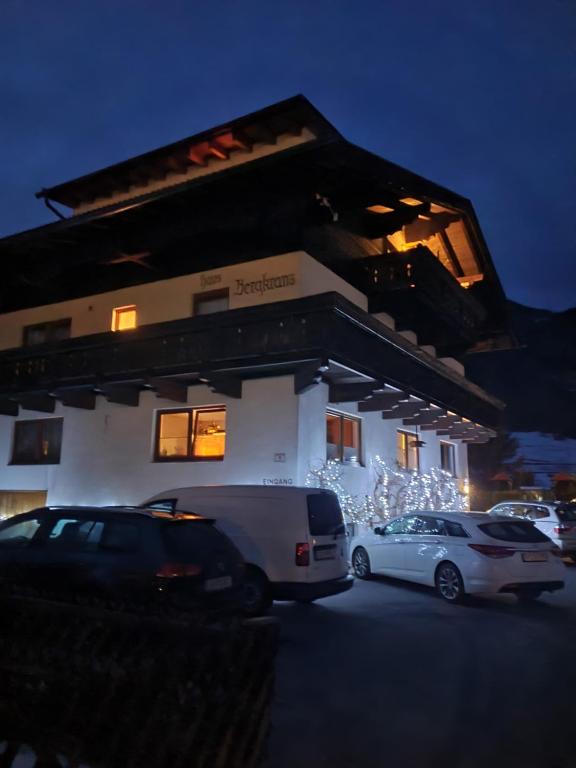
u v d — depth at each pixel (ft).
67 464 53.93
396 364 49.65
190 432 49.11
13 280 62.90
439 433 72.54
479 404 71.26
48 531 24.58
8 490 56.90
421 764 14.28
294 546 30.25
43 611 11.72
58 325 58.95
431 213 64.28
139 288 53.72
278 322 41.37
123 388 50.31
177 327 45.34
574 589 40.34
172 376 46.24
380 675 21.01
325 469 45.57
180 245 52.80
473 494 103.14
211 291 49.80
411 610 32.35
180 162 58.59
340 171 47.19
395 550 39.11
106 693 10.96
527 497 103.14
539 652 24.26
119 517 23.80
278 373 44.78
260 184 48.39
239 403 46.37
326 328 39.63
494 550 33.58
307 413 45.01
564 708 18.11
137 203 50.44
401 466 61.00
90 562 22.82
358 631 27.40
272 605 33.12
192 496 33.45
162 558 22.07
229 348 43.11
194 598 21.85
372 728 16.33
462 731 16.29
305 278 46.24
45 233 55.42
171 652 10.68
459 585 34.12
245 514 31.76
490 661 22.93
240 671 10.64
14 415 57.36
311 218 48.60
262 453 44.62
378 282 55.06
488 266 71.26
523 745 15.51
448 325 65.46
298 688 19.47
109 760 10.74
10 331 61.05
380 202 52.44
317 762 14.17
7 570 23.49
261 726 10.78
